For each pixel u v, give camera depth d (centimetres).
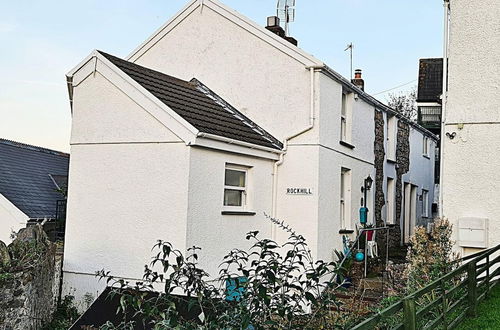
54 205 1680
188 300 447
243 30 1412
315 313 458
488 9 1073
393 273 1127
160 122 1052
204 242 1054
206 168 1067
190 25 1484
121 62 1184
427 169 2461
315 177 1286
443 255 941
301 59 1324
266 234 1263
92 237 1097
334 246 1373
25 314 897
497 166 1055
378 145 1784
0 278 832
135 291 455
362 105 1634
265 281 436
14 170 1778
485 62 1073
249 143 1164
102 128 1110
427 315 738
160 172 1045
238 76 1411
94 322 827
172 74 1498
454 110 1088
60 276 1112
